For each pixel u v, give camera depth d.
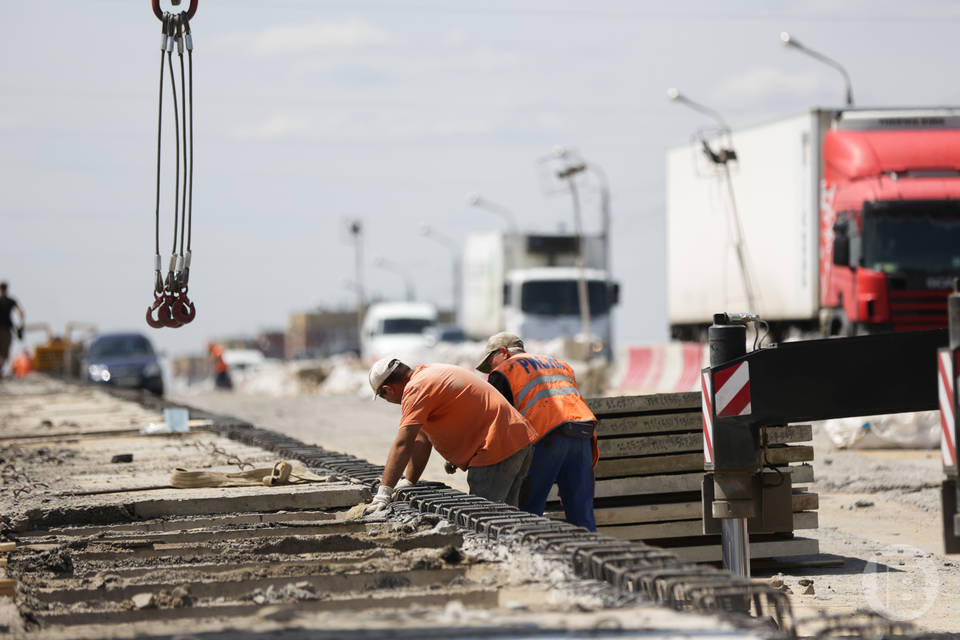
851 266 77.50
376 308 175.00
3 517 26.23
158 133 26.06
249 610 18.86
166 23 26.03
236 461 36.91
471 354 123.31
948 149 78.62
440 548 23.03
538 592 19.22
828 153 81.00
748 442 24.39
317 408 90.81
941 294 76.19
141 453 40.78
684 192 102.38
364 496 29.17
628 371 109.62
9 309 104.31
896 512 41.28
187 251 26.14
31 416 66.00
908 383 24.66
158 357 115.31
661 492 31.38
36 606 19.05
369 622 16.44
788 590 28.31
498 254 136.50
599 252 136.88
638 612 16.77
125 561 22.38
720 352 24.86
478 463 27.20
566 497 28.59
